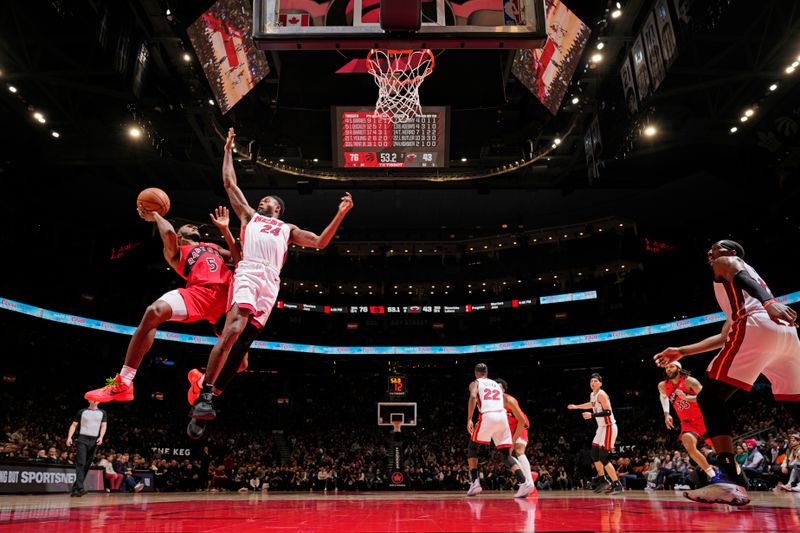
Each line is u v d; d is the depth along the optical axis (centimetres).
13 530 237
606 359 3947
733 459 389
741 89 2150
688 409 807
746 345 376
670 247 3753
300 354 3966
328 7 904
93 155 2723
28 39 1902
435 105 1948
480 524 261
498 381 811
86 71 1986
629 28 1788
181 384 3822
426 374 4322
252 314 382
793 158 2597
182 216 3547
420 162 1997
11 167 2791
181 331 3547
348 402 4128
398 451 3159
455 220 3878
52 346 3359
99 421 904
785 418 2533
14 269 2941
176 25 1702
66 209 3219
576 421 3816
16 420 2789
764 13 1797
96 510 413
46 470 1052
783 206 3003
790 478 1077
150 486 1836
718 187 3350
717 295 408
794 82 2094
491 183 2925
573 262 3975
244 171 2742
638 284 3825
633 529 229
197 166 2783
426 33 862
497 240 4169
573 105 2191
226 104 1723
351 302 4175
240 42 1655
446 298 4191
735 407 3020
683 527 237
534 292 4094
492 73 1802
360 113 1981
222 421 3625
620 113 2305
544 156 2589
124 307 3412
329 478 2762
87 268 3309
